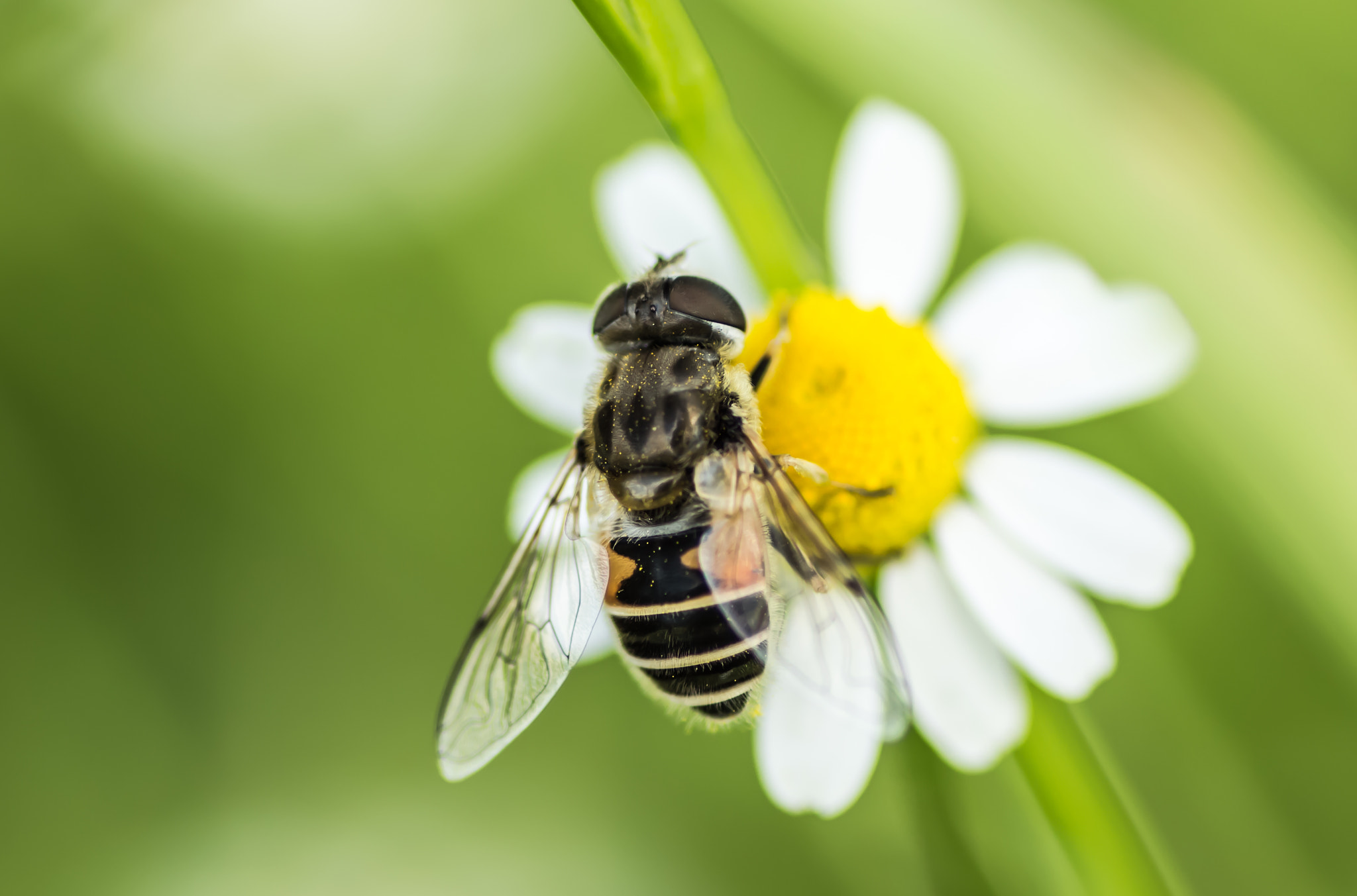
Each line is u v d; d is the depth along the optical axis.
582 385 0.11
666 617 0.10
